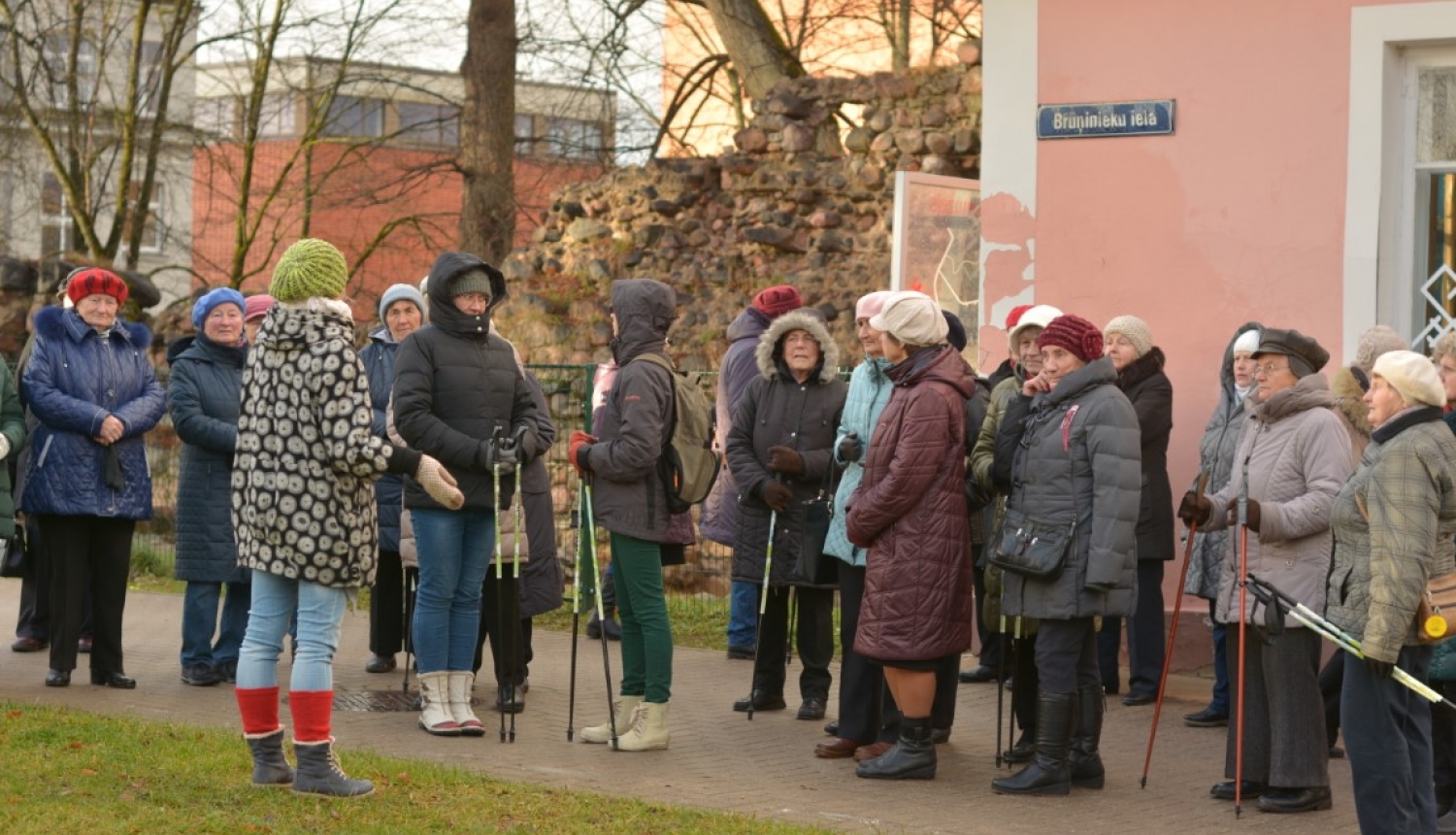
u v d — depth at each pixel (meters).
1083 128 10.50
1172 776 7.55
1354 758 5.97
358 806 6.35
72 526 9.08
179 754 7.11
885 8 24.09
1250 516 6.76
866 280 15.11
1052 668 7.10
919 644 7.20
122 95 27.41
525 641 9.02
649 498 7.77
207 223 30.28
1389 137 9.96
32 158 26.19
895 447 7.25
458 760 7.50
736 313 15.28
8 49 24.81
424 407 7.93
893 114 15.58
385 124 29.97
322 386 6.28
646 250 16.31
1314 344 6.98
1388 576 5.75
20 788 6.48
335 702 8.91
